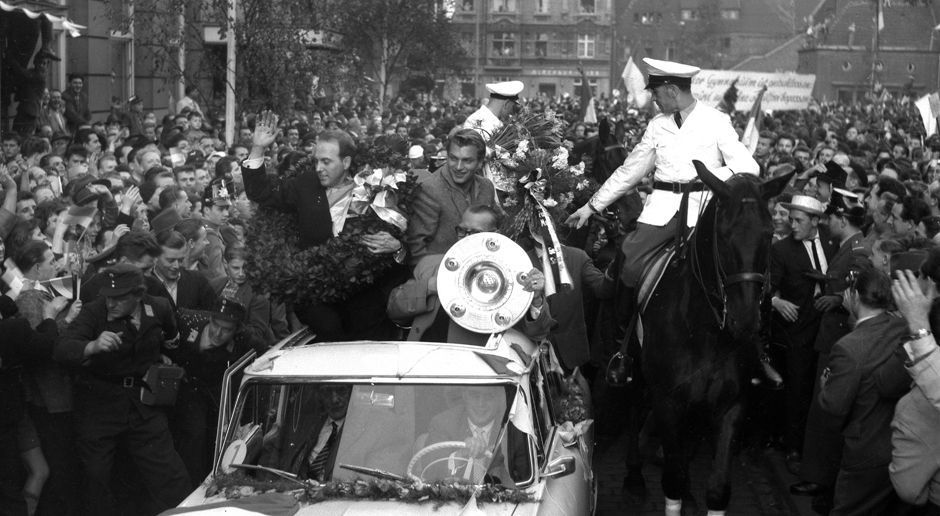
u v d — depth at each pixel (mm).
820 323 8664
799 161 16406
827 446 7723
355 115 31016
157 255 7305
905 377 6176
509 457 5590
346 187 6953
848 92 83812
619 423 8719
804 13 95750
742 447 9867
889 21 83188
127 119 20656
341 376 5770
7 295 7035
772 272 9234
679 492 7262
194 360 7277
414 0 41875
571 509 5605
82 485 7113
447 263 6242
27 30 17875
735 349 6961
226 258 8336
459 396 5711
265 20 20984
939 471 5914
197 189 11664
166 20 21781
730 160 7535
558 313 8133
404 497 5398
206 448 7426
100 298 6777
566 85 101375
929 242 7664
